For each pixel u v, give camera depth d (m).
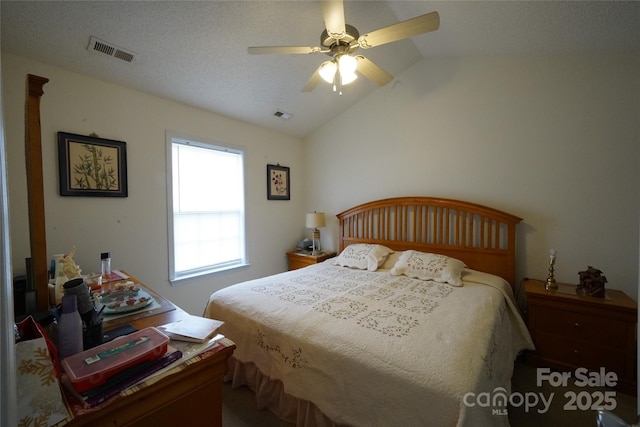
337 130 3.73
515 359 2.04
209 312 1.98
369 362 1.21
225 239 3.22
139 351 0.82
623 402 1.73
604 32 1.89
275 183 3.69
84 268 2.14
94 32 1.80
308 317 1.59
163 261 2.62
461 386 1.03
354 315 1.61
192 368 0.87
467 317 1.56
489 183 2.68
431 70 2.96
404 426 1.09
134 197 2.42
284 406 1.58
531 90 2.47
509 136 2.58
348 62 1.73
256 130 3.47
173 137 2.68
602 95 2.20
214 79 2.46
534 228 2.48
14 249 1.79
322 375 1.34
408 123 3.14
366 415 1.19
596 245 2.24
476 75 2.72
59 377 0.75
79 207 2.11
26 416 0.63
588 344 1.93
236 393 1.84
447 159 2.90
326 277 2.46
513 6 1.79
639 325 0.66
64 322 0.86
